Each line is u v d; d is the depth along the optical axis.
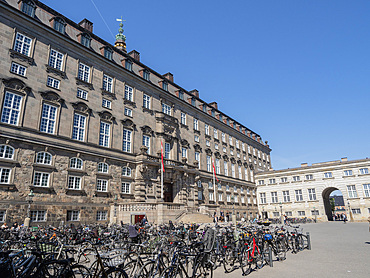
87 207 26.77
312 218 59.09
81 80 29.09
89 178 27.75
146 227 19.47
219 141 56.34
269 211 64.75
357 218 54.28
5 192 21.23
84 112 28.75
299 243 15.59
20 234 15.71
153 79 41.44
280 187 64.62
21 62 24.19
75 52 29.31
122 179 31.52
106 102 31.98
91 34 33.25
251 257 10.82
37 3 28.23
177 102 45.12
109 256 8.05
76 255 11.20
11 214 21.14
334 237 22.64
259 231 13.59
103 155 29.64
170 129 40.94
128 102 34.81
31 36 25.48
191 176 42.72
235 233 14.23
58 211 24.28
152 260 7.88
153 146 37.25
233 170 59.41
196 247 9.24
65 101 27.12
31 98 24.28
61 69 27.69
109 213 28.70
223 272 10.70
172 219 32.00
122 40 59.44
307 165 65.06
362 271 10.23
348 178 56.91
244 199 60.94
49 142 24.78
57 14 29.86
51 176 24.47
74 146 26.89
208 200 47.47
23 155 22.91
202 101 54.72
